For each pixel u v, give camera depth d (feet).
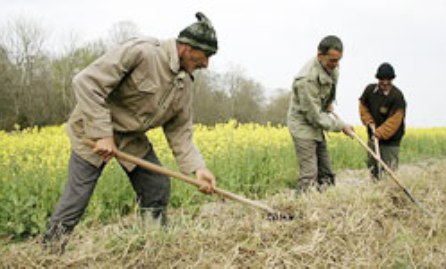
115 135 13.99
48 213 22.11
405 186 19.16
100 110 12.71
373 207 16.03
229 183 27.14
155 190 15.02
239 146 34.65
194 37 13.01
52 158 27.50
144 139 14.67
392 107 26.37
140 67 12.91
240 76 161.89
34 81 137.28
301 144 21.01
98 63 12.68
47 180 22.66
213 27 13.26
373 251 12.78
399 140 27.02
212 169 28.58
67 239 12.77
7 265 11.42
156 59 13.03
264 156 31.12
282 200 15.87
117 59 12.63
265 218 14.49
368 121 26.96
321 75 20.13
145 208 14.49
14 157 28.30
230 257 11.78
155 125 14.08
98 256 11.79
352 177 32.68
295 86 20.65
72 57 143.33
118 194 22.56
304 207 15.31
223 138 34.91
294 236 13.15
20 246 12.28
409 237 13.57
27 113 132.16
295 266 11.68
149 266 11.64
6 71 131.54
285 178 30.53
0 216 20.89
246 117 159.63
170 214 21.36
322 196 16.42
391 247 13.10
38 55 140.15
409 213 16.56
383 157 27.20
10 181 22.38
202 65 13.55
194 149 14.88
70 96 137.18
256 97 162.91
